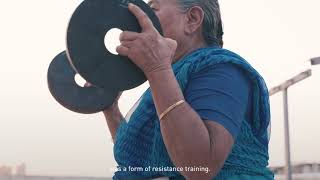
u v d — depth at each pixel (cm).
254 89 217
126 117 247
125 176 229
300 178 1761
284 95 1689
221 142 193
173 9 232
